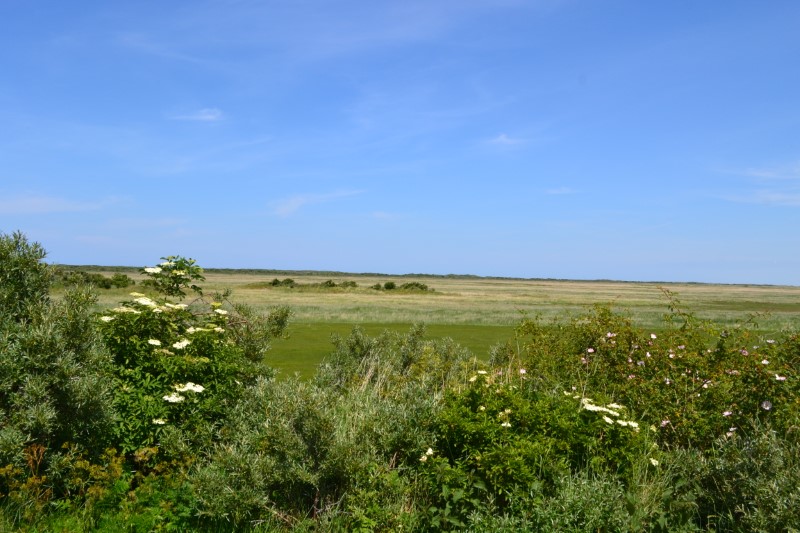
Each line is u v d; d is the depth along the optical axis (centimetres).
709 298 8031
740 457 510
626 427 579
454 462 539
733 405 659
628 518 459
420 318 3020
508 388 627
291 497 527
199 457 566
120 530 491
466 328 2559
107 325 642
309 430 520
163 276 815
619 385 759
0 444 471
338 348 1210
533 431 567
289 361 1432
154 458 566
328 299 5022
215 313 815
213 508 484
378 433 566
